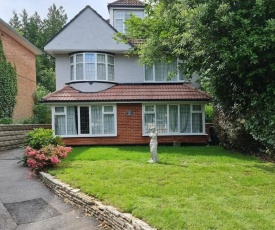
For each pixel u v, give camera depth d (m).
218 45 9.74
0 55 20.53
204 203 5.83
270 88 9.88
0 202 7.60
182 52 13.03
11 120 19.48
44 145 11.05
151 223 5.05
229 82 11.80
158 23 14.98
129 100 17.30
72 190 7.46
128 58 19.27
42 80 43.41
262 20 9.52
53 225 6.24
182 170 8.89
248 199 6.06
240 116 12.24
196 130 18.14
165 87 18.70
